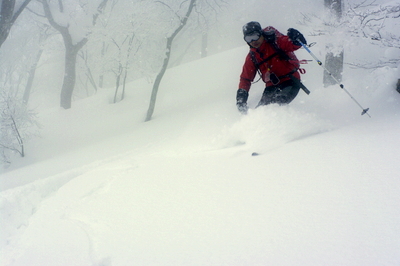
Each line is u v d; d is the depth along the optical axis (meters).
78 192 2.46
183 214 1.55
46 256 1.46
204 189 1.82
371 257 0.93
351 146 2.01
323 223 1.17
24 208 2.62
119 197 2.05
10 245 1.75
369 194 1.31
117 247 1.39
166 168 2.54
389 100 3.46
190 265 1.12
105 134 8.18
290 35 3.39
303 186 1.54
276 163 2.00
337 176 1.57
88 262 1.33
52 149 8.10
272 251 1.08
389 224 1.06
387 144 1.88
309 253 1.02
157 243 1.34
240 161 2.26
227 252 1.14
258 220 1.31
